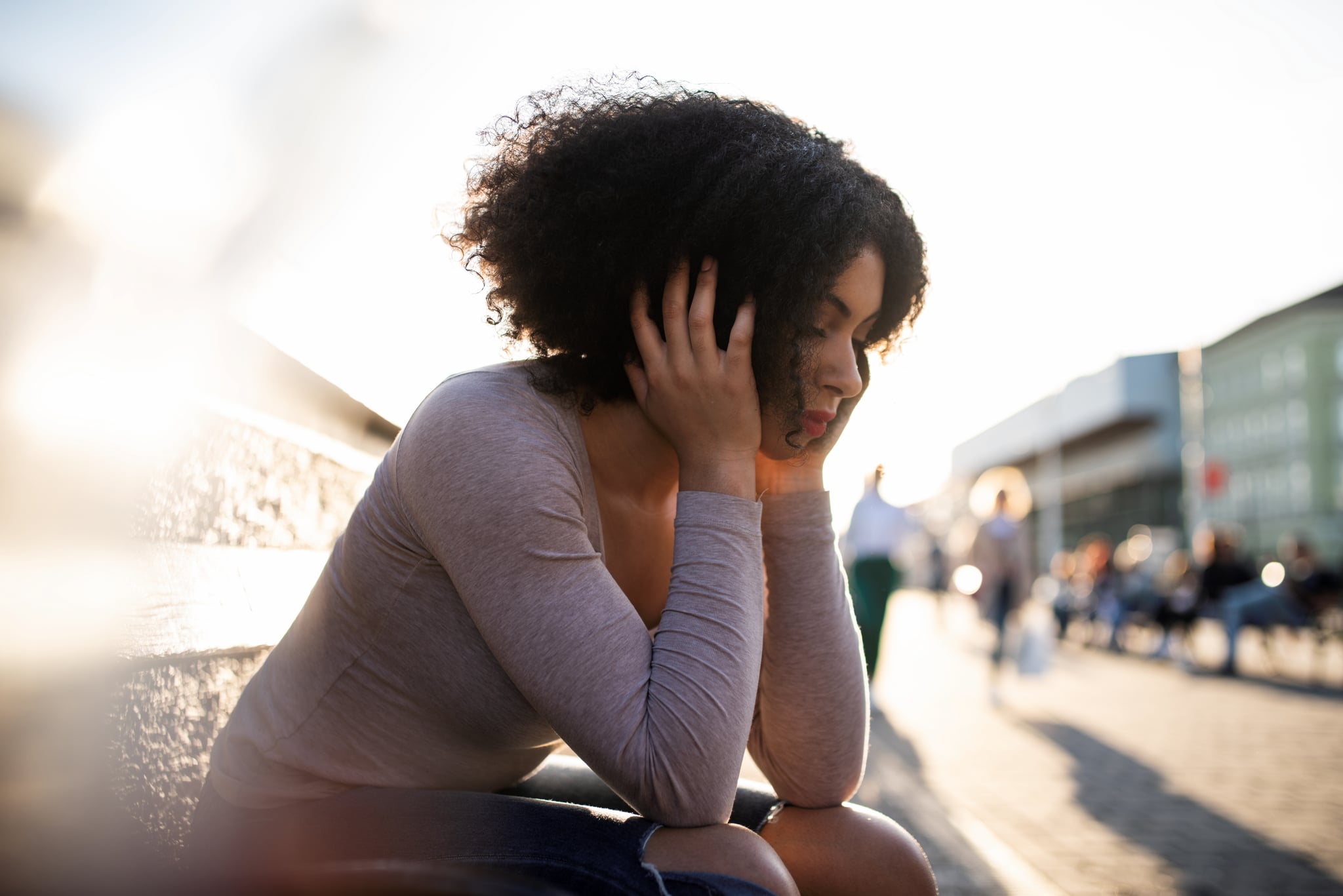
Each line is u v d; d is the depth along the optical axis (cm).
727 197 116
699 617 108
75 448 93
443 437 108
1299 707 826
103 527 100
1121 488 5875
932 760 545
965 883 316
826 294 118
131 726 108
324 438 202
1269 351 4853
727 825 104
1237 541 1284
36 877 66
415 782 117
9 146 76
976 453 6178
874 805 425
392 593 111
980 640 1612
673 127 120
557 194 121
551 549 106
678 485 125
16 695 80
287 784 115
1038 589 2147
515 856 99
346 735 114
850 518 754
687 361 115
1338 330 4578
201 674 136
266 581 161
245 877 61
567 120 126
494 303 132
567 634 103
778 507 136
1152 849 373
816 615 133
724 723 103
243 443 154
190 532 133
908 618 2353
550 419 115
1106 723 712
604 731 101
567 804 106
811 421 125
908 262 127
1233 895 319
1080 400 5512
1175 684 1020
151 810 114
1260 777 520
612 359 121
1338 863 358
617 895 94
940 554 1988
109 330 95
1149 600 1530
